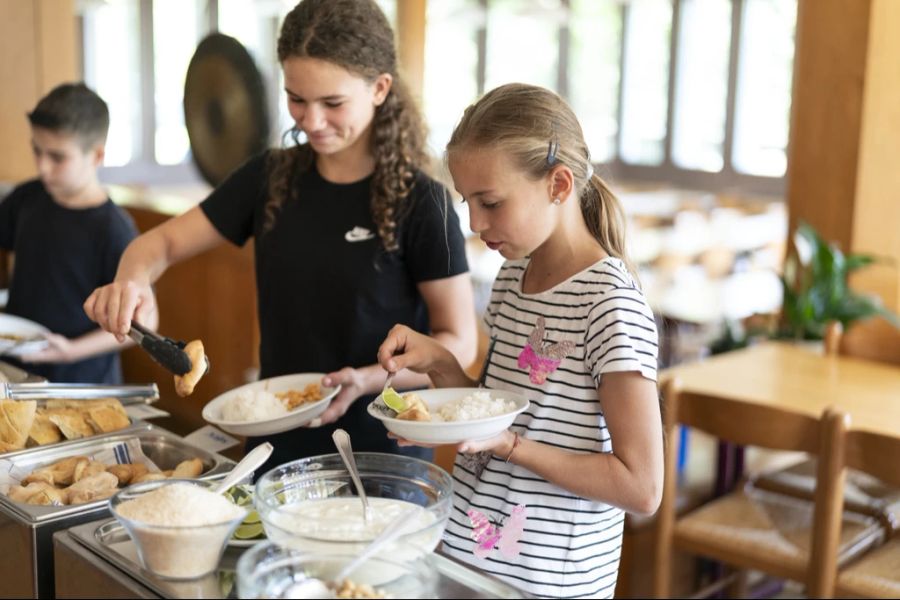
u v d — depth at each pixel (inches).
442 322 76.9
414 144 75.8
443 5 317.1
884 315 132.5
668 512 103.0
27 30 148.6
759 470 127.0
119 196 162.6
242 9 264.7
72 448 64.6
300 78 69.0
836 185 138.1
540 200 55.5
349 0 70.0
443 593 46.1
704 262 242.7
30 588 53.2
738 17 324.8
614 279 56.2
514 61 349.1
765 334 147.0
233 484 53.3
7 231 111.9
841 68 135.3
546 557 58.1
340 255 75.6
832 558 92.9
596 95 358.6
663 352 154.8
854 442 90.6
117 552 48.9
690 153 344.5
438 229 74.9
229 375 138.2
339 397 70.4
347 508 50.0
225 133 135.0
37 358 94.5
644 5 345.4
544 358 58.3
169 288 145.8
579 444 57.1
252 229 82.4
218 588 45.6
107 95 256.4
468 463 62.0
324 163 76.7
